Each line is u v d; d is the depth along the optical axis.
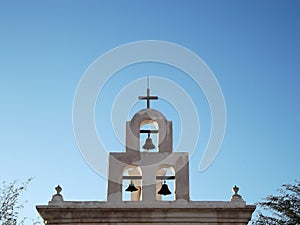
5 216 23.00
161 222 15.20
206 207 15.27
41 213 15.18
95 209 15.19
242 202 15.50
